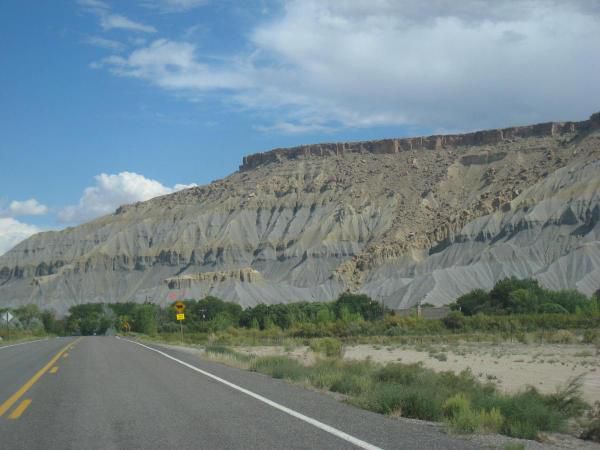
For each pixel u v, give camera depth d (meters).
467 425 12.66
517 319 90.69
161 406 15.85
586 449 11.92
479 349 55.22
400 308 151.50
